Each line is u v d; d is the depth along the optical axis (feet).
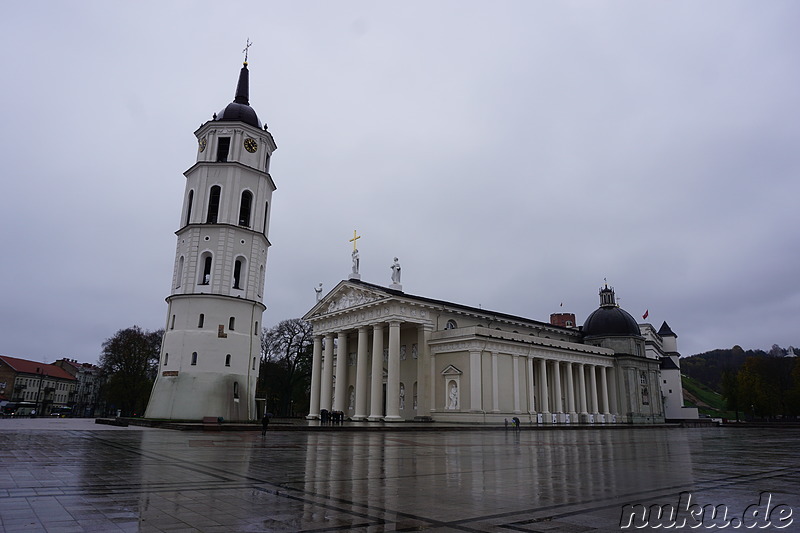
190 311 168.35
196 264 172.96
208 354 164.66
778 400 357.41
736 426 268.82
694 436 144.15
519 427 165.89
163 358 169.78
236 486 39.22
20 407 333.62
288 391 294.25
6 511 28.76
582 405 236.63
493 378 190.80
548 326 259.19
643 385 272.51
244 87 208.03
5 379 412.98
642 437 132.16
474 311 219.00
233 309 172.45
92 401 497.05
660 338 444.96
